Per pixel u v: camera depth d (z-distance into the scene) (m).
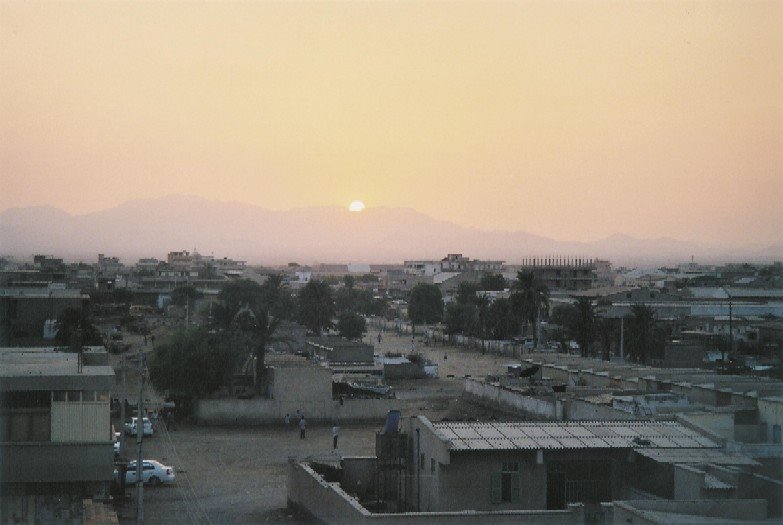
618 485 35.91
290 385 68.88
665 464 34.50
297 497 41.53
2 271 88.00
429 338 146.12
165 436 62.75
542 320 128.38
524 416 56.06
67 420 35.84
